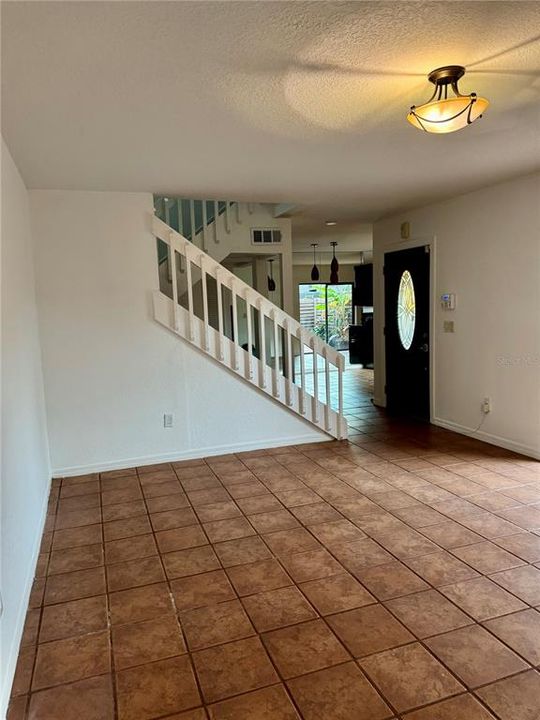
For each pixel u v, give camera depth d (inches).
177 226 216.8
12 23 63.3
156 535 116.4
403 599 88.6
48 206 152.1
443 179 154.5
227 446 177.9
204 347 171.0
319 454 173.9
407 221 211.3
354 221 235.1
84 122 98.0
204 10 61.8
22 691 70.3
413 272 211.5
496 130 110.3
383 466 159.0
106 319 160.4
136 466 167.0
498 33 69.8
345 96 89.2
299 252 382.3
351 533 113.8
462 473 149.6
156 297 164.4
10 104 88.6
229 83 82.9
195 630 82.2
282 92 87.1
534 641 77.1
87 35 66.9
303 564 101.3
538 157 132.1
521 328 160.1
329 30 67.6
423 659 73.9
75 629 83.4
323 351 186.2
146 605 89.5
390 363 236.7
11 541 80.7
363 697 67.3
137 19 63.5
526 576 94.4
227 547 109.5
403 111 96.9
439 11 63.8
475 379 181.6
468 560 100.6
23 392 109.3
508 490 135.3
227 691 69.2
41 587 96.2
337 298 447.5
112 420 163.8
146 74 78.7
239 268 325.4
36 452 123.7
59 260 154.5
